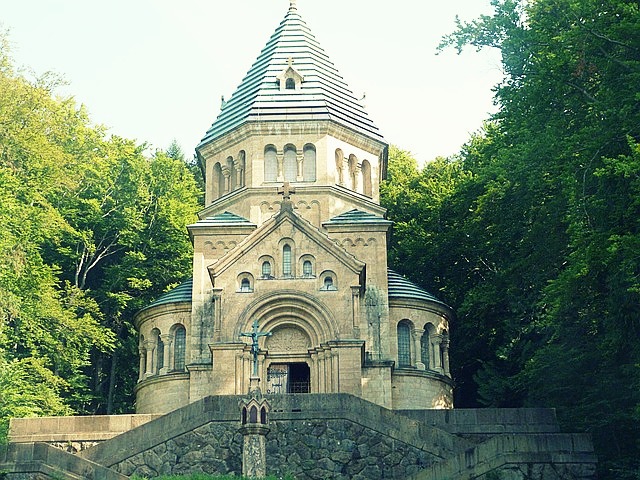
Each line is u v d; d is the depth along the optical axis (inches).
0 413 1784.0
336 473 1523.1
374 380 2089.1
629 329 1448.1
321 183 2301.9
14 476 1331.2
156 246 2856.8
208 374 2116.1
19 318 2015.3
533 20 1705.2
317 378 2011.6
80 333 2217.0
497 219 2138.3
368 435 1541.6
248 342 2027.6
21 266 1919.3
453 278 2687.0
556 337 1760.6
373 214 2337.6
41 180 2266.2
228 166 2394.2
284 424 1553.9
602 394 1596.9
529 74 1728.6
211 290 2204.7
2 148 2150.6
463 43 1771.7
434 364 2226.9
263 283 2069.4
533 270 1934.1
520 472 1318.9
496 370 2192.4
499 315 2380.7
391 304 2218.3
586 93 1546.5
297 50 2498.8
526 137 1775.3
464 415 1681.8
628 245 1320.1
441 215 2736.2
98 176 2765.7
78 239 2714.1
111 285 2748.5
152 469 1523.1
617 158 1411.2
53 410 2058.3
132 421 1754.4
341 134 2364.7
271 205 2294.5
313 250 2092.8
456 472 1331.2
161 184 2977.4
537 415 1675.7
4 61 2268.7
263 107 2363.4
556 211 1779.0
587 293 1536.7
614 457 1555.1
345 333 2031.3
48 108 2327.8
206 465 1524.4
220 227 2247.8
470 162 2527.1
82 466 1354.6
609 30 1443.2
